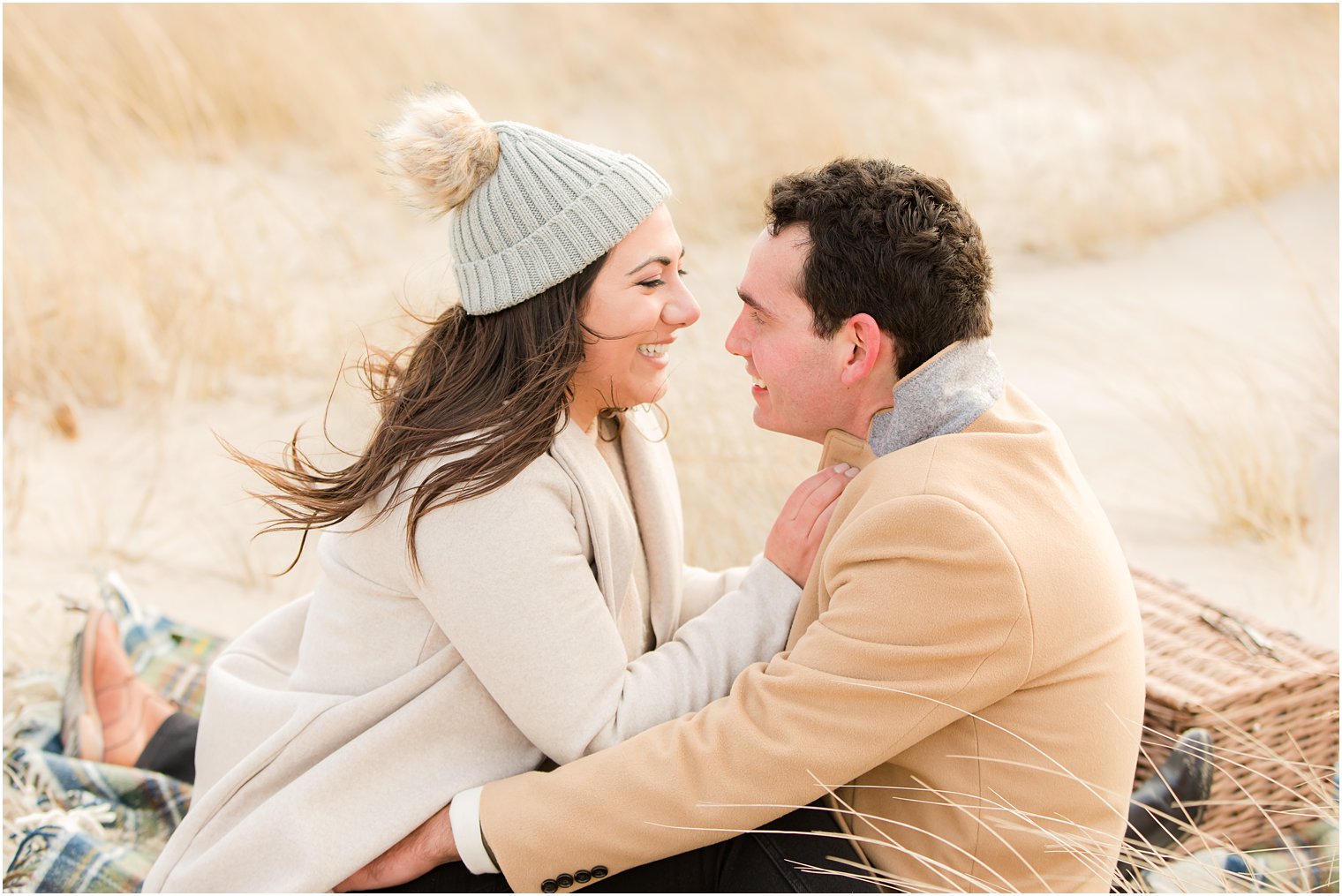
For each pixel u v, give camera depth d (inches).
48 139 290.8
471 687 101.3
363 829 99.1
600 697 96.3
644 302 97.2
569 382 99.1
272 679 117.5
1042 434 94.6
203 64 340.2
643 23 433.1
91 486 206.2
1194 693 121.3
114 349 232.8
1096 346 249.9
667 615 112.7
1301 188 317.1
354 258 263.7
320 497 100.7
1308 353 239.6
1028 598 85.4
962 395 94.7
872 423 99.3
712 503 170.7
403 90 100.5
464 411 97.7
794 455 179.9
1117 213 307.1
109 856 117.8
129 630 146.7
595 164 95.6
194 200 280.1
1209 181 317.7
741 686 93.7
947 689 87.0
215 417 225.9
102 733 134.0
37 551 188.1
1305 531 186.1
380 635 103.4
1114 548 96.3
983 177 330.6
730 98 361.4
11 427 221.3
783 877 97.8
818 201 93.6
